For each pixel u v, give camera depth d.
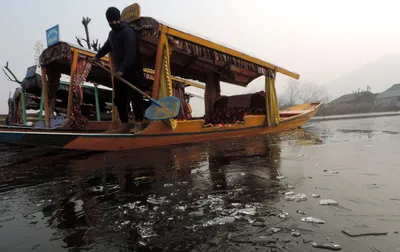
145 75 10.73
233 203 2.08
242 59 7.52
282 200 2.11
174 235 1.60
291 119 9.77
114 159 4.17
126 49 5.41
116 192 2.47
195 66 9.19
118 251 1.45
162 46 5.46
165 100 5.33
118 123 6.29
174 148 5.20
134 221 1.81
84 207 2.11
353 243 1.44
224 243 1.48
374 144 5.04
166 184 2.67
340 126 10.57
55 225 1.80
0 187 2.76
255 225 1.69
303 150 4.56
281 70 9.41
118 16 5.50
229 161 3.76
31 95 12.23
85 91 11.66
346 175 2.80
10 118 13.65
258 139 6.54
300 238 1.51
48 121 8.41
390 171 2.92
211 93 10.12
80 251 1.46
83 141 4.78
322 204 2.00
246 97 9.50
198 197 2.25
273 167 3.28
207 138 6.53
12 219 1.92
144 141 5.31
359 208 1.90
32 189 2.66
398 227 1.61
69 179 3.02
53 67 8.66
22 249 1.50
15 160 4.38
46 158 4.48
